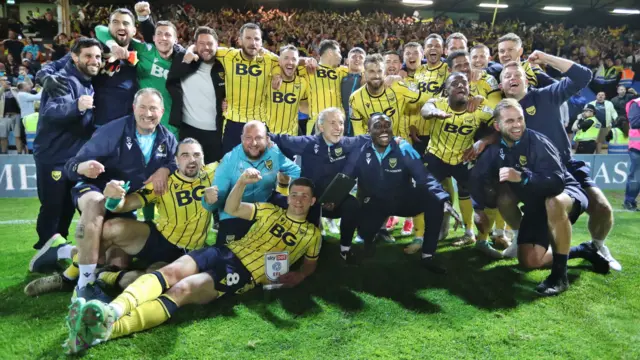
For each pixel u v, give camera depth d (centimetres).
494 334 259
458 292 317
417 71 504
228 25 1759
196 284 272
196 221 318
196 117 444
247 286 297
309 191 310
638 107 605
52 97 340
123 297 244
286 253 308
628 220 553
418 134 471
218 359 230
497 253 390
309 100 481
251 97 440
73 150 359
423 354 238
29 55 1245
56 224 367
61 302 290
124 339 244
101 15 1655
